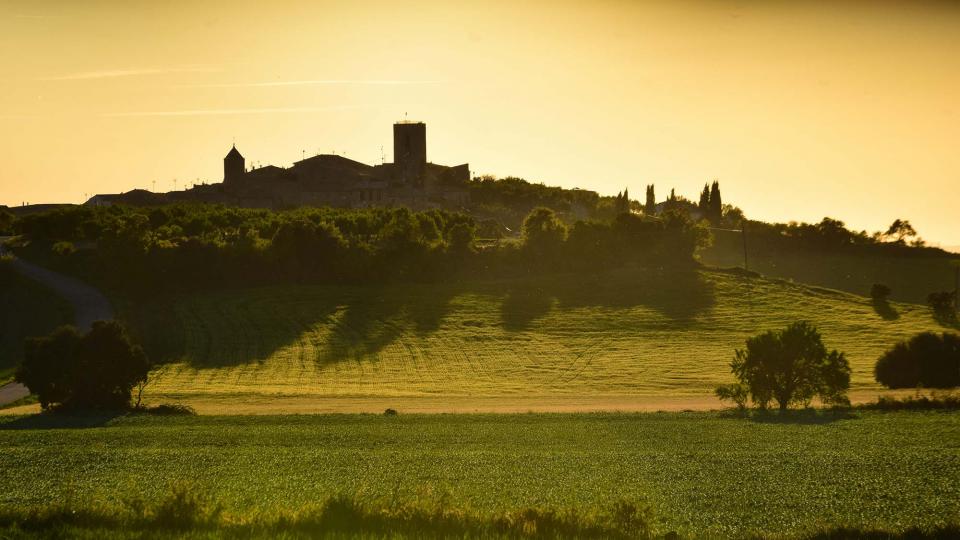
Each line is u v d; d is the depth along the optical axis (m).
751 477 135.62
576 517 92.06
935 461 149.50
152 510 92.25
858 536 96.06
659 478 135.00
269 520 89.88
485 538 84.44
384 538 83.75
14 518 91.12
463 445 174.12
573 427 197.00
